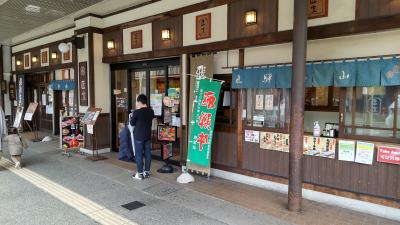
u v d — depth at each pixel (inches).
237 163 211.6
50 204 171.5
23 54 466.3
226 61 213.5
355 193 160.6
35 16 289.7
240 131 208.7
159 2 250.8
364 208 158.1
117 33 292.7
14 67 497.7
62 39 370.0
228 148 216.8
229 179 216.2
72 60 347.6
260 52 194.9
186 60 234.2
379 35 150.0
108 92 318.3
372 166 154.7
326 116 194.9
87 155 300.7
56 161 276.1
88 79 305.7
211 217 154.1
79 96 320.8
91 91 303.7
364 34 154.3
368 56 152.9
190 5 226.1
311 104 199.8
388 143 151.2
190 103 227.8
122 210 163.2
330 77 162.7
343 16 157.0
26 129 473.7
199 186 202.2
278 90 190.1
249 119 205.2
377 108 155.8
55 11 272.4
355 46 157.8
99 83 310.7
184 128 239.3
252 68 195.2
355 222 147.5
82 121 305.4
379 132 155.6
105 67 314.7
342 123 165.0
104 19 308.2
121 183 209.2
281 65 182.1
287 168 186.9
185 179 209.2
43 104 459.5
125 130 261.6
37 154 306.8
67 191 193.5
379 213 153.6
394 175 148.4
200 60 220.2
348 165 162.7
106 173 234.2
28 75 485.4
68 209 164.6
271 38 182.5
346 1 155.6
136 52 274.5
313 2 166.4
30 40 442.3
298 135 155.9
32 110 387.2
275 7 180.5
